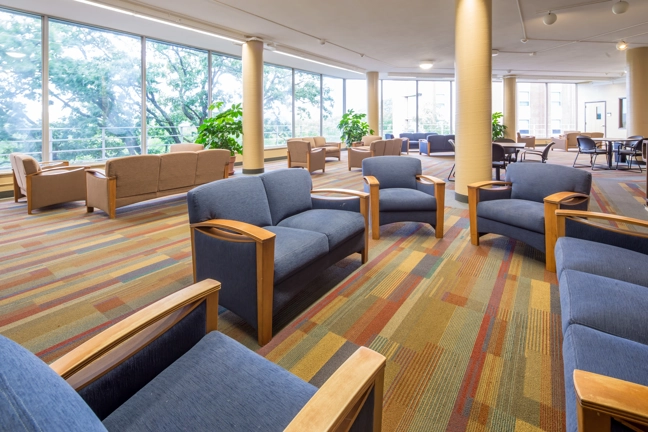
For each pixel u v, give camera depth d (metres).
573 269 1.69
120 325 0.96
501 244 3.31
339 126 11.66
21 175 4.94
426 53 9.33
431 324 2.02
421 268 2.79
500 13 6.34
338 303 2.26
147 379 1.01
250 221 2.27
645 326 1.21
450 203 4.91
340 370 0.83
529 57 10.02
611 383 0.80
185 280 2.61
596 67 11.59
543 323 2.01
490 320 2.05
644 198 5.09
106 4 5.50
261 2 5.75
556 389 1.51
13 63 5.97
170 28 7.04
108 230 3.90
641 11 6.37
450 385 1.54
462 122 4.76
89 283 2.56
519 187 3.20
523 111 16.53
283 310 2.18
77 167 5.28
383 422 1.35
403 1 5.79
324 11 6.19
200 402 0.91
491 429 1.32
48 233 3.78
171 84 8.31
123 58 7.37
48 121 6.37
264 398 0.92
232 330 1.96
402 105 14.52
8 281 2.60
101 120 7.13
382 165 3.80
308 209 2.88
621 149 9.11
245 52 7.63
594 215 2.09
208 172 5.36
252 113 7.72
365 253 2.87
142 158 4.44
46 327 2.00
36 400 0.46
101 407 0.90
